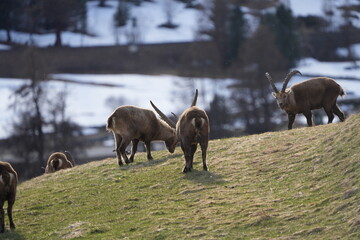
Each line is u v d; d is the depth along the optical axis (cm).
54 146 9981
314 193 2861
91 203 3353
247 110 12594
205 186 3244
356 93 14562
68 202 3441
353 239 2344
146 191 3362
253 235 2567
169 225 2809
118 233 2833
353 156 3014
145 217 2964
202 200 3052
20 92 10525
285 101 4312
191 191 3209
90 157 10325
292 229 2552
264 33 16275
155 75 18088
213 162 3634
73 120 12531
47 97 10794
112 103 14688
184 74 17750
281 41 17750
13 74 17050
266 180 3183
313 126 4031
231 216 2786
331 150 3228
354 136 3212
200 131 3344
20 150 9775
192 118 3325
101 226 2947
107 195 3434
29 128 9862
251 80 13325
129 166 3934
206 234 2647
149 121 4000
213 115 12031
